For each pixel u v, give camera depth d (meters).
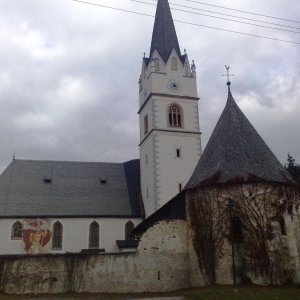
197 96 53.06
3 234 45.31
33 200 48.41
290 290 25.53
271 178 30.61
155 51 53.34
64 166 54.03
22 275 30.03
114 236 48.34
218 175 31.34
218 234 30.12
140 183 53.38
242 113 35.16
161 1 57.38
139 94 57.47
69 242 46.94
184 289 30.78
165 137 50.25
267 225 29.36
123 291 30.78
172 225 32.53
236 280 28.81
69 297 28.33
